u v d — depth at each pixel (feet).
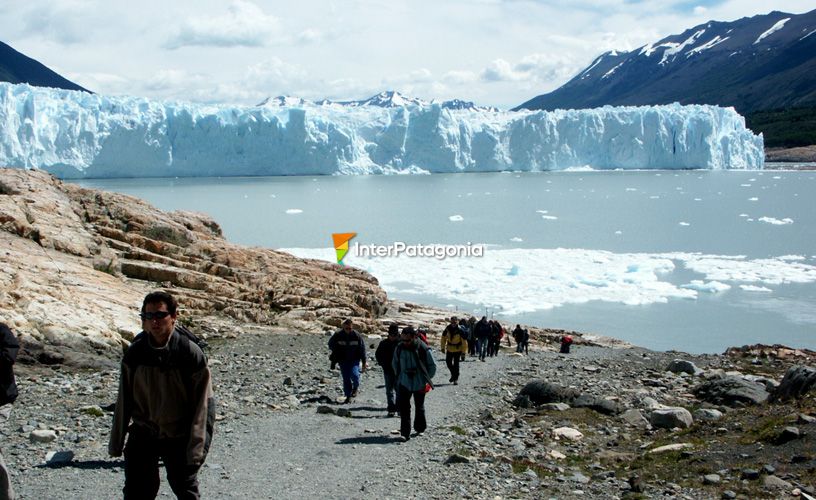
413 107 507.71
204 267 74.84
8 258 57.82
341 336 42.34
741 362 68.23
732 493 24.08
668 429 36.11
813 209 276.21
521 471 28.12
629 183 437.58
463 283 135.33
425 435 33.65
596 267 152.76
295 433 32.40
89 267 65.00
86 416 33.19
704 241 195.83
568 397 43.80
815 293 127.24
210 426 16.20
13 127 366.63
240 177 487.20
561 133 525.75
